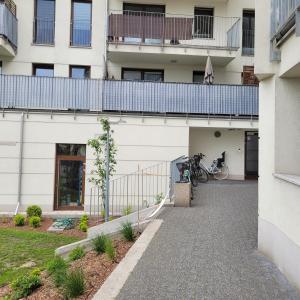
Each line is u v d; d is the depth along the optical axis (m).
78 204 14.62
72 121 14.39
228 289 4.84
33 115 14.25
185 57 17.05
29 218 12.98
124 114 14.55
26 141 14.24
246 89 15.34
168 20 16.50
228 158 16.98
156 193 14.50
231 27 17.33
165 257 6.18
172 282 5.07
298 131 6.05
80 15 17.75
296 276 4.78
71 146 14.58
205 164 16.86
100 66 17.61
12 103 14.38
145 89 14.91
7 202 14.09
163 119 14.70
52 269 6.17
